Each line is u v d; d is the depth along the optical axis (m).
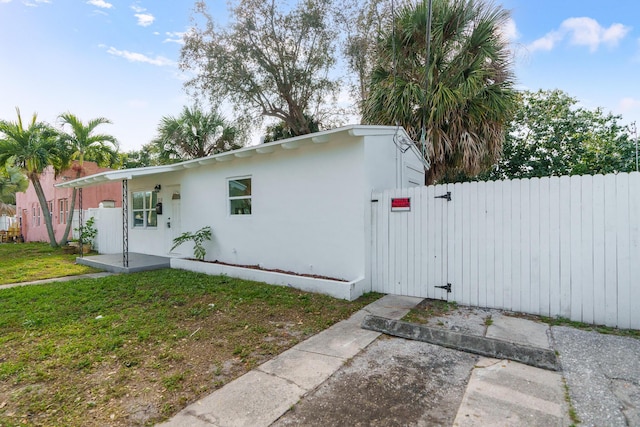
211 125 15.11
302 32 14.10
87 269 8.62
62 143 12.81
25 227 20.11
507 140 14.12
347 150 6.03
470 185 5.03
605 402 2.46
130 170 8.29
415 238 5.52
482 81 7.82
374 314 4.66
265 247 7.38
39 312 4.82
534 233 4.54
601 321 4.12
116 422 2.33
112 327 4.21
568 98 14.12
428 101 7.81
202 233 8.52
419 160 8.60
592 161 13.09
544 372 2.95
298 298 5.44
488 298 4.88
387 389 2.72
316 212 6.49
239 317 4.58
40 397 2.65
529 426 2.21
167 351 3.50
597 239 4.15
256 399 2.59
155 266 8.40
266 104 15.41
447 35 8.12
